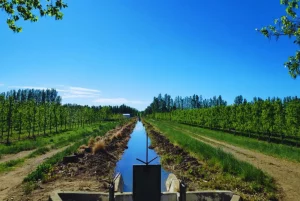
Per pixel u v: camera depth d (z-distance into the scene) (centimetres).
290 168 1541
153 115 15175
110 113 11762
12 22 712
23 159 1827
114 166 1922
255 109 3616
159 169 699
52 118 4369
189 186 1137
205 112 5959
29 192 1037
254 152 2167
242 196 980
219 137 3269
